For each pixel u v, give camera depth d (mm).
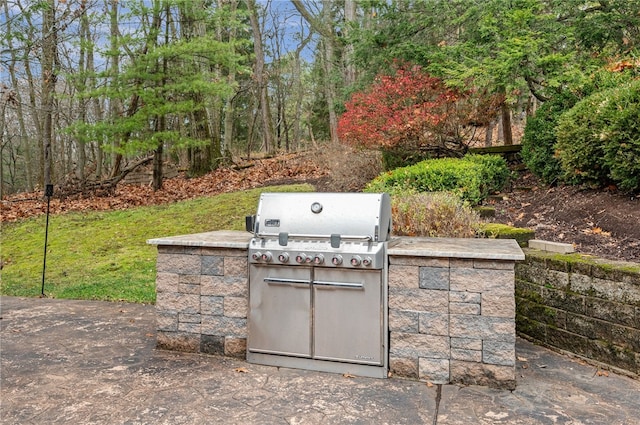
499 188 6762
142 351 3637
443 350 3014
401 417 2547
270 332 3355
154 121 12320
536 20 6527
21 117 17000
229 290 3496
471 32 7555
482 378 2947
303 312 3271
